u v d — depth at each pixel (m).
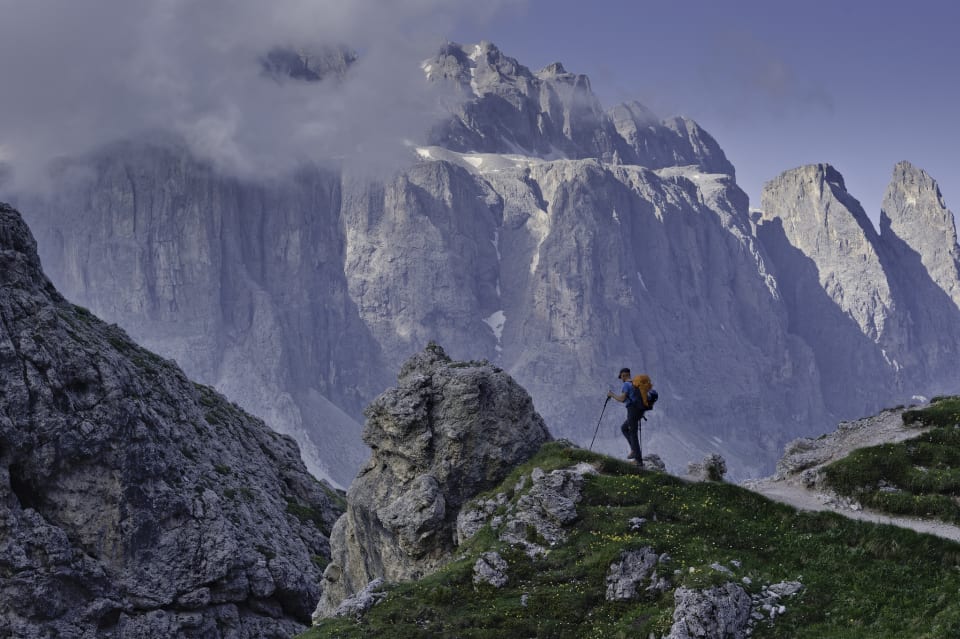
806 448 54.28
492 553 43.94
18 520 79.56
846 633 36.16
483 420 54.66
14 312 88.56
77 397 86.88
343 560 60.94
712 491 45.53
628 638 37.94
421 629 40.69
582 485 46.59
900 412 53.97
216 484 100.38
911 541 39.94
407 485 55.00
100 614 79.94
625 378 49.84
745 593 38.41
